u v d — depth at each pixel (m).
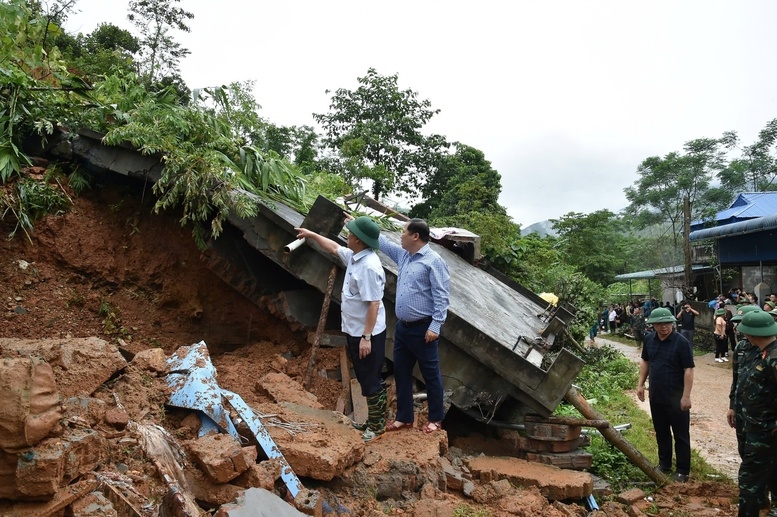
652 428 8.78
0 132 6.58
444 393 6.02
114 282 6.69
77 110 7.19
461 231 11.82
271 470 3.65
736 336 16.27
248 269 6.90
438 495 4.39
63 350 3.61
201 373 4.13
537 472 5.51
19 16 7.47
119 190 7.06
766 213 24.48
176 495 3.06
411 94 26.41
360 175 19.48
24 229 6.10
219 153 6.84
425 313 5.17
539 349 7.18
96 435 3.02
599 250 45.56
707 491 6.17
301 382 6.15
